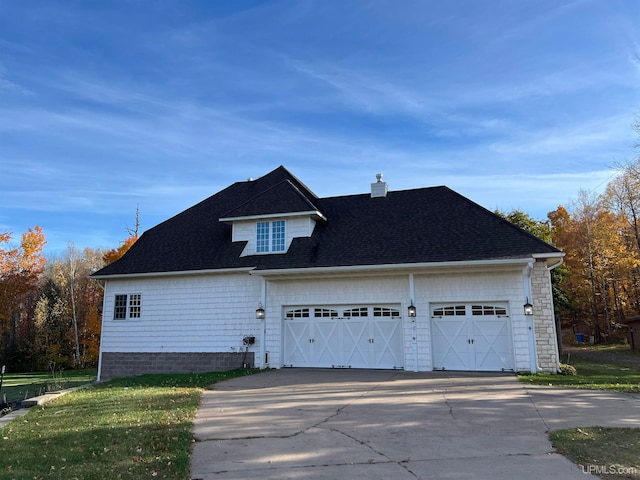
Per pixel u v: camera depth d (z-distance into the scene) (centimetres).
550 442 615
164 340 1816
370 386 1172
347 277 1616
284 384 1239
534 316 1462
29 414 941
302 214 1766
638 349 2959
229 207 2144
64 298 4228
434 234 1611
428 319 1501
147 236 2133
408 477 492
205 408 907
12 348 3903
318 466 539
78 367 3975
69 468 547
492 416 787
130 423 780
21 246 3606
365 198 1992
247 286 1750
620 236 3597
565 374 1421
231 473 519
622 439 625
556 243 4044
